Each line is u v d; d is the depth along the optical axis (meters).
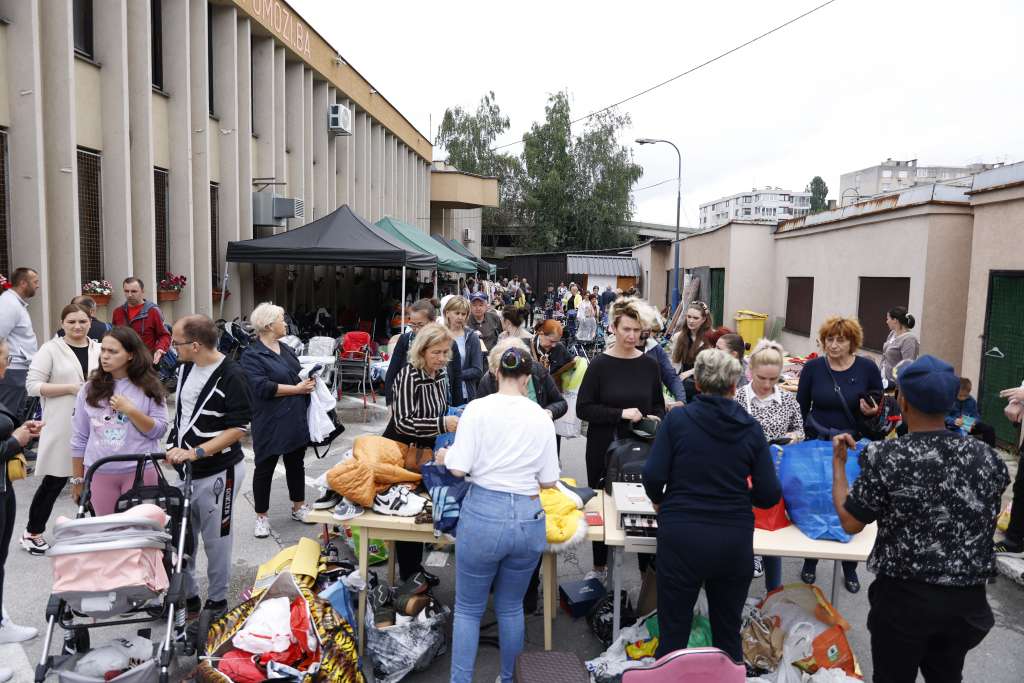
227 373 3.75
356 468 3.69
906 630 2.57
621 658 3.49
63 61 8.01
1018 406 5.01
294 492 5.57
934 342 10.33
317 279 16.89
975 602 2.53
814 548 3.37
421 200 29.47
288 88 15.15
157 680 3.04
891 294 11.48
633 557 5.05
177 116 10.59
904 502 2.55
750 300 18.52
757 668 3.43
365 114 20.23
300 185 15.41
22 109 7.61
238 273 12.53
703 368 3.08
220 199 12.25
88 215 8.93
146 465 3.89
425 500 3.80
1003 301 8.30
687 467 3.02
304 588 3.45
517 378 3.30
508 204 48.31
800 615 3.50
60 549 2.84
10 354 5.89
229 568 3.94
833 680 3.22
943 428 2.62
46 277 7.85
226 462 3.83
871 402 4.40
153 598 3.06
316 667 3.09
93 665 3.08
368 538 3.70
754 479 3.04
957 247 10.20
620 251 42.59
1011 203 8.12
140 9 9.41
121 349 3.76
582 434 9.15
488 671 3.66
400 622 3.61
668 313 22.06
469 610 3.22
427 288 21.23
